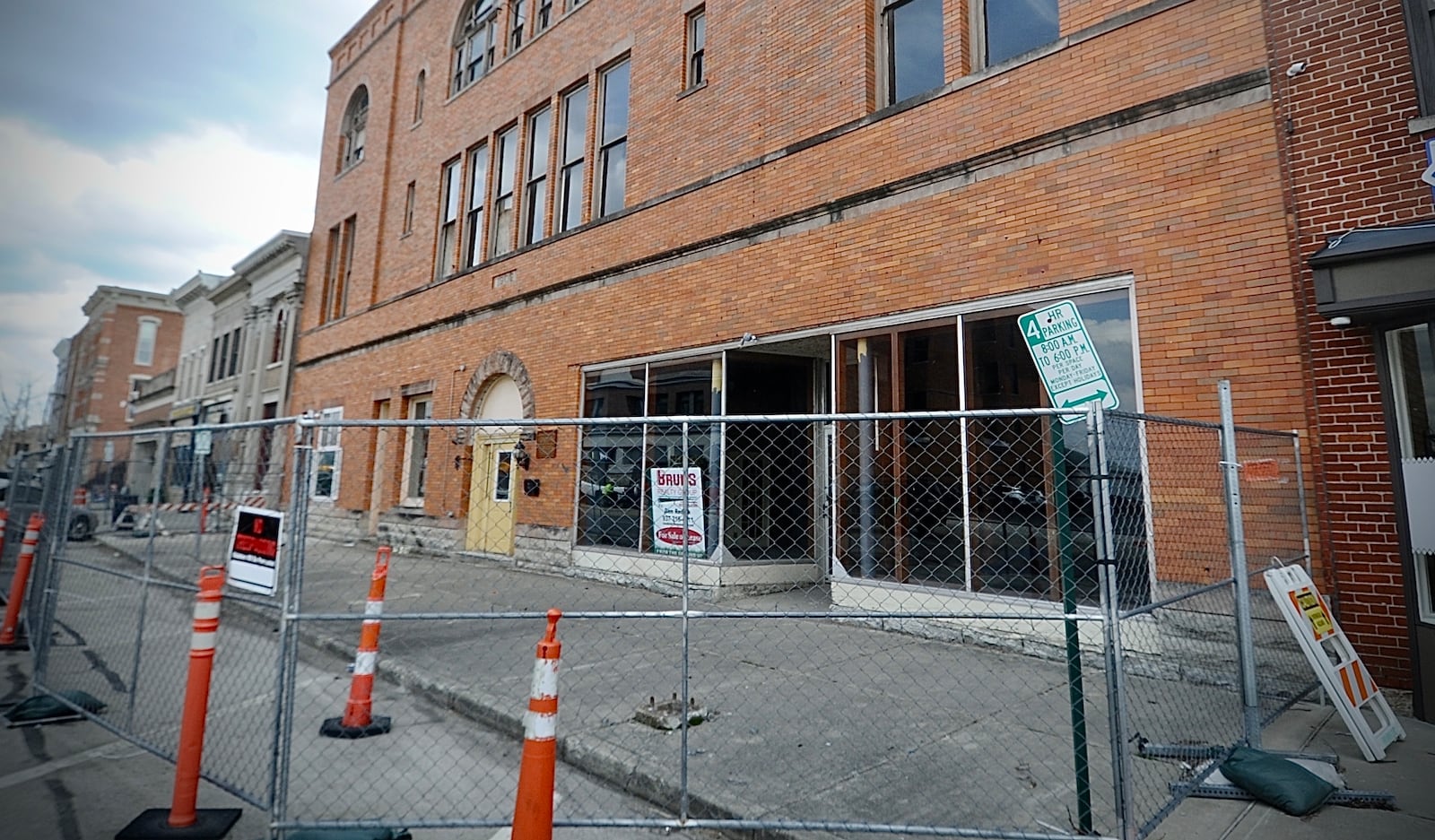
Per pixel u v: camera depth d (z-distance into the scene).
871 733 4.69
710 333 10.12
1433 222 5.11
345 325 19.19
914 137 8.28
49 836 3.62
